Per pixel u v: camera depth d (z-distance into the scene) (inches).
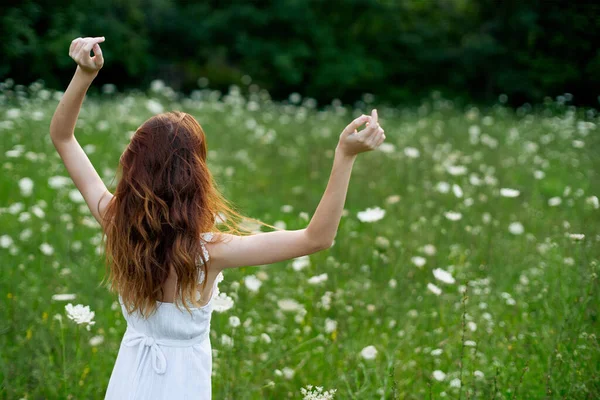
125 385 79.7
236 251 78.8
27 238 186.2
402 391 122.4
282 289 163.6
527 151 344.8
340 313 143.9
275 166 322.0
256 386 118.7
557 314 138.6
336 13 902.4
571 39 795.4
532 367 127.3
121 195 81.0
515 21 821.9
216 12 886.4
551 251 170.7
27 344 125.1
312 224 75.6
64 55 731.4
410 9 925.8
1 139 300.0
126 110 391.2
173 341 80.0
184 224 78.1
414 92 930.1
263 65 876.0
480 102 884.0
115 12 812.0
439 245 187.2
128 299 80.0
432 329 148.3
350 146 72.7
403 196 250.2
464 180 244.2
